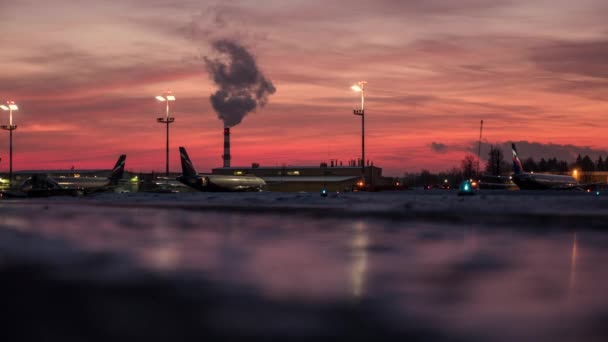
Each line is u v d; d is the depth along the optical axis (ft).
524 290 44.80
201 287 46.47
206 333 32.60
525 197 256.73
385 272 53.57
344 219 122.31
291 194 339.16
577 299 41.37
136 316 36.86
